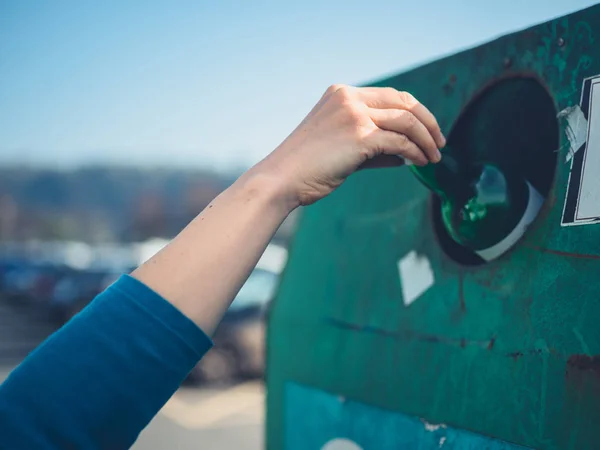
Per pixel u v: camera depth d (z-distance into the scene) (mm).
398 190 921
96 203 88938
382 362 881
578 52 672
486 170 702
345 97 583
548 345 662
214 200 543
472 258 793
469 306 768
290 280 1121
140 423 465
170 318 483
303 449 1021
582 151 655
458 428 750
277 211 547
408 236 884
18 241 69438
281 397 1096
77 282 11234
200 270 501
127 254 13711
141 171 93000
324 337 999
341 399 946
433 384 796
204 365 6539
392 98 590
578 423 621
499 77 775
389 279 901
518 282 708
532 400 669
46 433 441
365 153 570
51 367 459
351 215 1006
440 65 870
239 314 6672
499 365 713
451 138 835
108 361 463
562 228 665
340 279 995
